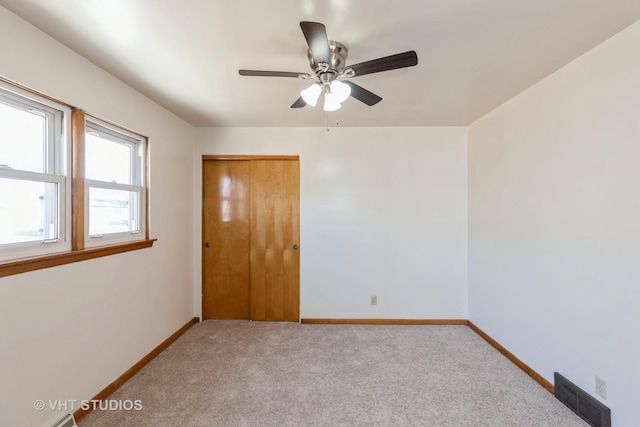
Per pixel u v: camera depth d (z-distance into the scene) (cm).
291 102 249
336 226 326
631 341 147
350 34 152
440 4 130
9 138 143
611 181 156
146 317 238
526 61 181
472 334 297
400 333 298
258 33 151
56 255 154
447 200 323
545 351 204
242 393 198
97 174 198
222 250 333
